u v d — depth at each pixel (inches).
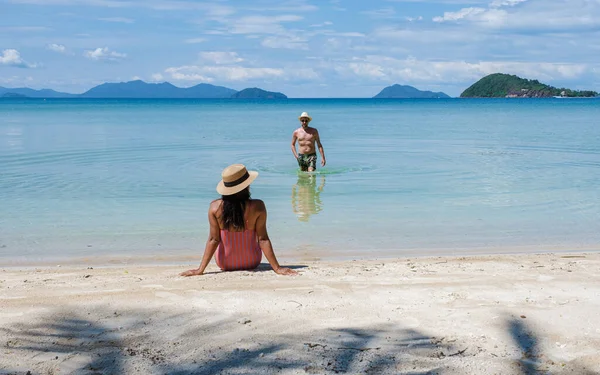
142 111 2864.2
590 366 159.6
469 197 499.2
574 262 291.7
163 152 839.1
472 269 272.2
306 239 360.5
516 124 1664.6
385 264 288.5
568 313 202.2
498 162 737.6
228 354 167.3
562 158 780.0
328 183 572.7
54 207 447.5
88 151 841.5
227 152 848.3
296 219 414.3
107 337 180.2
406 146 959.0
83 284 241.0
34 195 495.8
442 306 210.4
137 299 217.0
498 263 289.4
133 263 304.3
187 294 223.1
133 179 585.3
